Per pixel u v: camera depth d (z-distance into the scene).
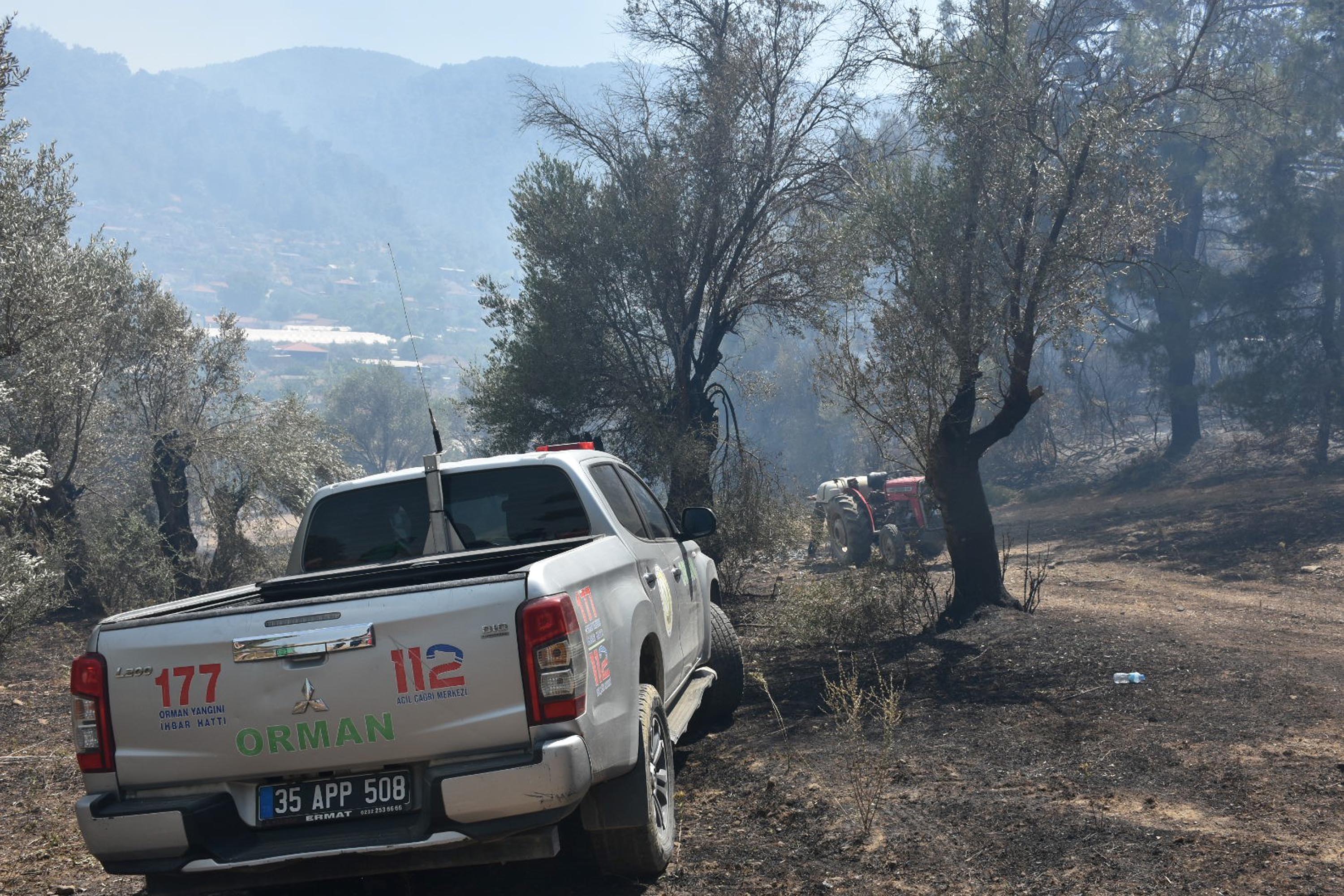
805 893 4.38
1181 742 6.38
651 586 5.39
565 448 6.02
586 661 3.96
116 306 18.88
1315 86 25.03
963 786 5.71
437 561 4.67
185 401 20.75
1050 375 39.91
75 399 17.08
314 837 3.81
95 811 3.79
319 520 5.56
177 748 3.82
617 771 4.23
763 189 17.09
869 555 21.06
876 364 11.95
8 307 11.60
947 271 11.38
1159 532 24.22
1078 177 11.12
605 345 17.70
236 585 20.00
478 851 3.87
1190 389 34.31
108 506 20.77
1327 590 16.31
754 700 8.70
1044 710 7.48
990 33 11.85
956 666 9.34
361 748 3.77
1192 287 28.92
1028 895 4.16
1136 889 4.12
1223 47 22.11
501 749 3.80
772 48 16.92
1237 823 4.84
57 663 13.11
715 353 18.23
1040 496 38.19
